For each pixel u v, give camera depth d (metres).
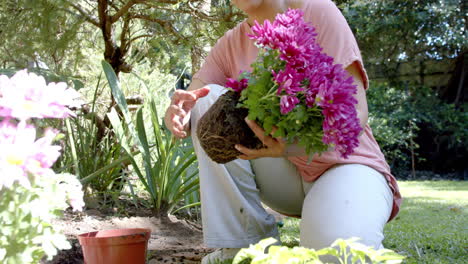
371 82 8.20
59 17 2.76
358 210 1.33
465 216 3.02
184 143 2.83
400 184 6.04
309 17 1.54
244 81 1.25
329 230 1.31
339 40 1.49
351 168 1.46
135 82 3.91
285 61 1.10
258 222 1.62
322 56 1.11
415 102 8.01
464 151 7.91
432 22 7.52
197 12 2.93
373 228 1.32
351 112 1.03
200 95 1.51
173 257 1.89
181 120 1.55
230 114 1.25
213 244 1.60
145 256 1.47
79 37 3.22
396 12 7.57
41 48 2.74
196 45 3.16
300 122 1.09
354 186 1.39
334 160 1.48
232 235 1.61
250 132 1.26
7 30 2.77
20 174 0.77
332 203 1.36
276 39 1.08
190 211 2.93
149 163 2.58
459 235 2.31
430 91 8.16
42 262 1.62
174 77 4.29
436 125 7.80
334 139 1.03
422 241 2.19
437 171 8.12
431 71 8.20
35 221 0.86
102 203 2.70
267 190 1.72
